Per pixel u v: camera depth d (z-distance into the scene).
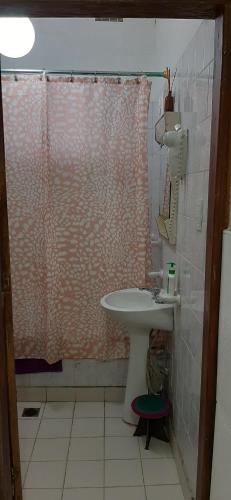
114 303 2.29
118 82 2.22
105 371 2.58
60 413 2.45
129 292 2.33
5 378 1.38
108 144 2.29
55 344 2.44
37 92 2.22
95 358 2.54
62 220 2.35
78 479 1.86
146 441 2.11
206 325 1.22
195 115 1.52
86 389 2.59
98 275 2.43
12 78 2.20
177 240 1.92
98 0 1.03
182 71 1.75
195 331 1.56
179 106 1.82
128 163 2.31
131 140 2.29
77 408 2.51
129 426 2.31
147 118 2.24
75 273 2.42
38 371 2.55
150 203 2.46
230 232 1.07
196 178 1.51
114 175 2.31
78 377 2.58
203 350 1.26
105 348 2.51
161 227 2.18
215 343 1.19
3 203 1.30
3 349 1.35
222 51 1.06
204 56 1.38
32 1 1.03
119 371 2.58
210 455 1.25
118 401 2.59
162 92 2.25
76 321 2.49
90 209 2.35
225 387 1.12
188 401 1.71
